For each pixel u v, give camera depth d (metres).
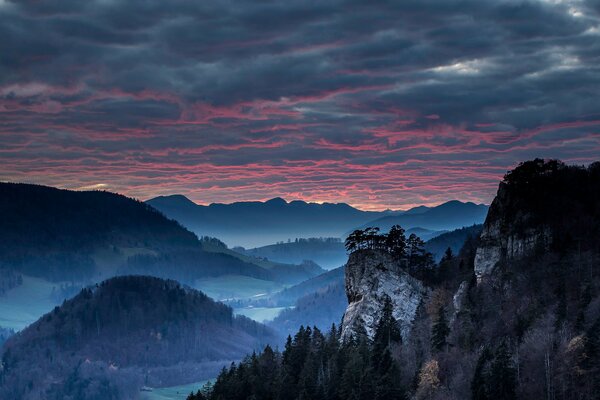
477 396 197.88
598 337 192.38
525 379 199.88
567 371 191.50
